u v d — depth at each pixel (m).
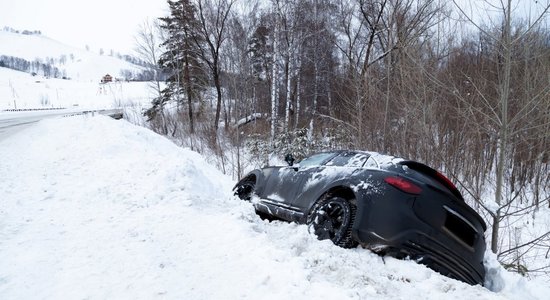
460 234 4.02
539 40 6.88
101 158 8.23
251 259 3.37
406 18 13.22
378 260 3.80
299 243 3.79
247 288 2.93
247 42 27.41
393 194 3.89
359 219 3.95
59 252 3.59
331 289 2.87
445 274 3.87
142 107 41.78
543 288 4.14
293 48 24.78
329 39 23.14
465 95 8.80
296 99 26.83
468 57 10.89
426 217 3.85
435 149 9.40
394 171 4.20
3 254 3.54
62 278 3.09
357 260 3.62
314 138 19.92
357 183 4.20
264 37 29.14
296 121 23.48
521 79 7.52
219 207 4.97
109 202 5.18
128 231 4.11
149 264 3.33
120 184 5.99
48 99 93.31
